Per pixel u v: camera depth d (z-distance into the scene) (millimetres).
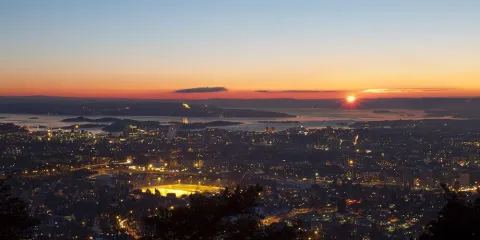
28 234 14578
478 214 10312
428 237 10812
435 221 10883
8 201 13781
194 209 11500
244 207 11617
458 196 11109
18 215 13656
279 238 11414
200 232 11203
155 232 11633
